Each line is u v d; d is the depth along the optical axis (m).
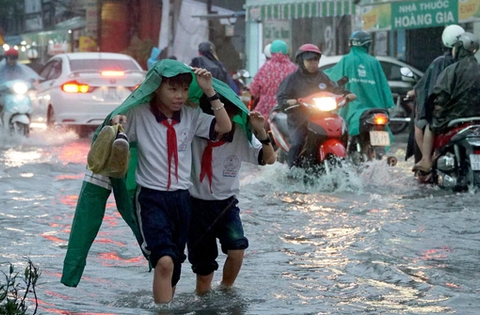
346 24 33.94
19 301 6.91
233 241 7.23
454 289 7.54
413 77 14.34
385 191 14.02
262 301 7.16
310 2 29.62
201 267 7.34
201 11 39.00
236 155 7.15
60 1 55.03
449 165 13.91
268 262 8.68
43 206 12.26
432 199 13.01
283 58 18.64
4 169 16.39
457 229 10.40
